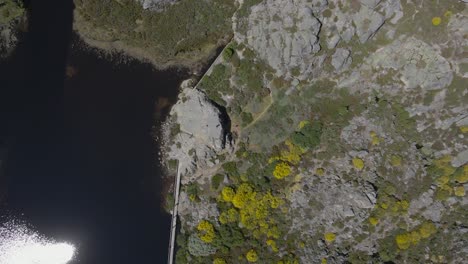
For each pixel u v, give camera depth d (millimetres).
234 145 77562
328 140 75625
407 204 71875
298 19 73438
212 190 76562
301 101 77125
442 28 71250
